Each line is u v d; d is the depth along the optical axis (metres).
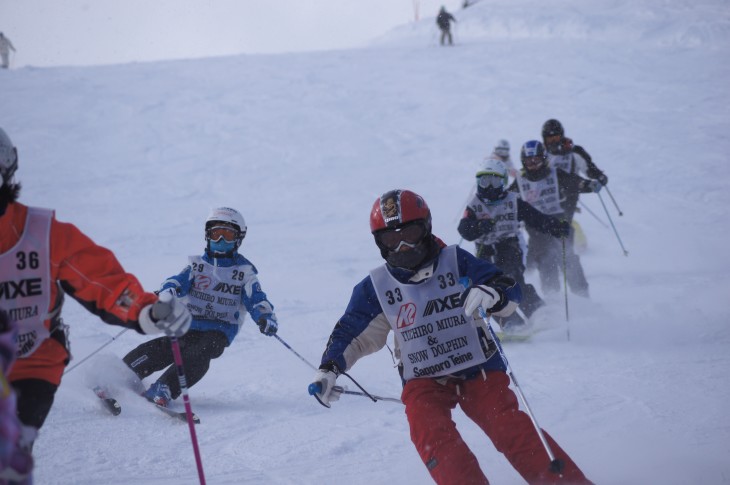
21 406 5.65
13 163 5.73
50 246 5.83
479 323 7.56
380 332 7.61
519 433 6.89
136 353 12.05
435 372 7.43
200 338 12.15
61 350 6.03
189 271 12.36
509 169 26.95
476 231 16.33
